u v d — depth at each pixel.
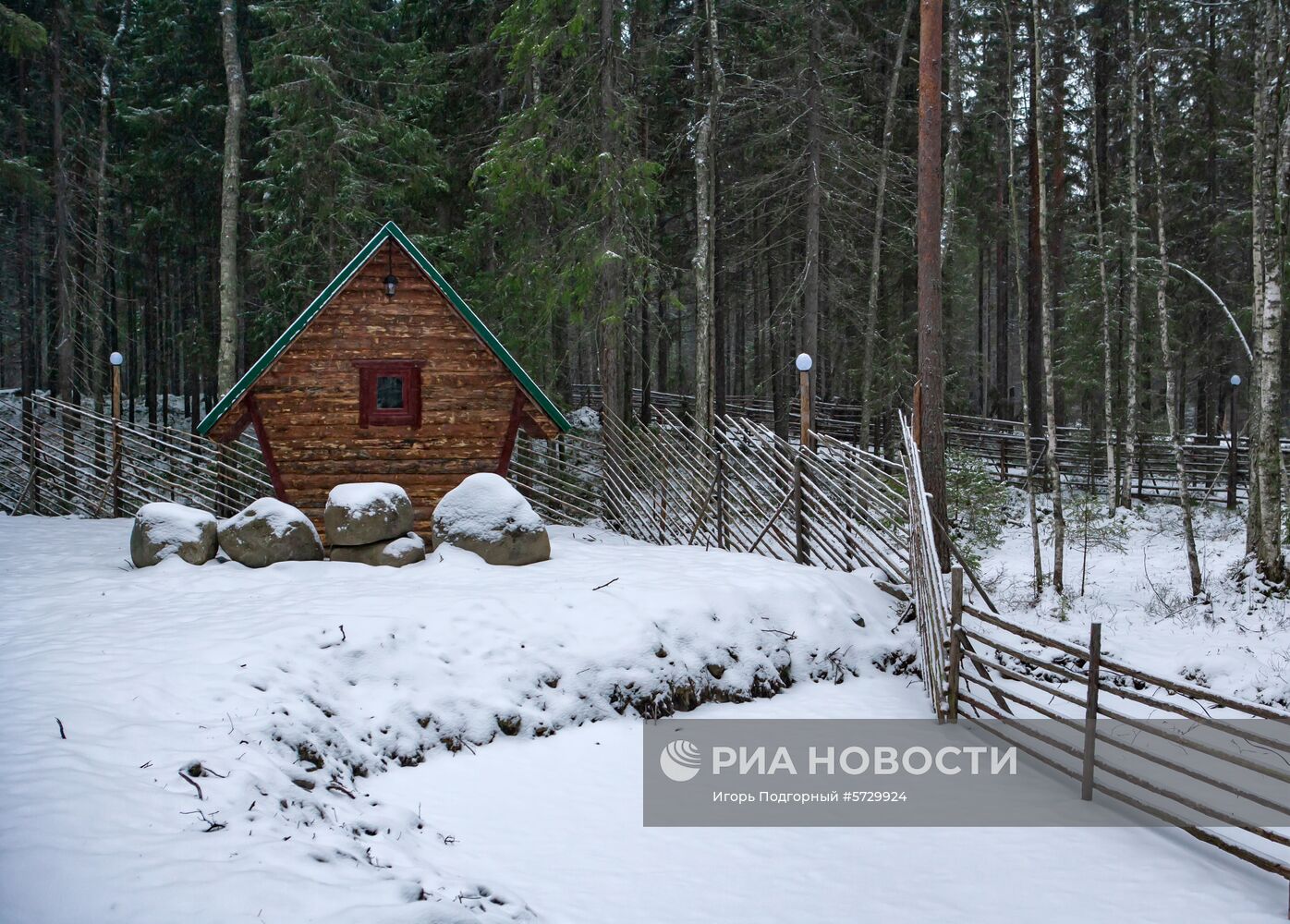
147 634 8.83
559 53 22.72
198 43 28.44
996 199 32.22
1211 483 24.88
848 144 24.14
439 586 10.69
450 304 14.73
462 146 26.53
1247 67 23.95
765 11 24.56
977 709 9.66
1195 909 5.80
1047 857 6.58
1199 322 29.50
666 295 21.38
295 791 6.29
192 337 28.88
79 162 28.00
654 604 10.31
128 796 5.37
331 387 14.49
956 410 29.94
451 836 6.62
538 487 19.50
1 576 12.15
